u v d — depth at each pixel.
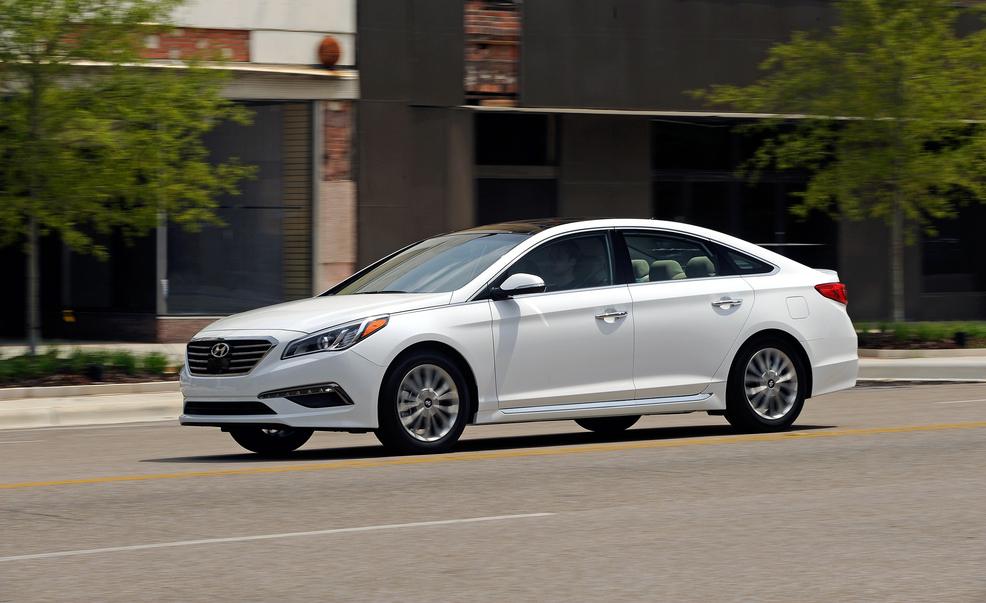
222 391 30.27
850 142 68.12
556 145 78.75
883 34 64.88
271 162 70.81
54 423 44.94
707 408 33.94
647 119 80.06
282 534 21.97
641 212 80.19
